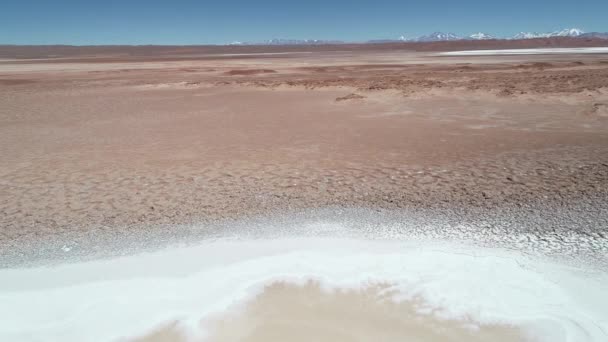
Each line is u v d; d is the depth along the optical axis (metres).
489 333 3.59
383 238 5.23
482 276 4.32
